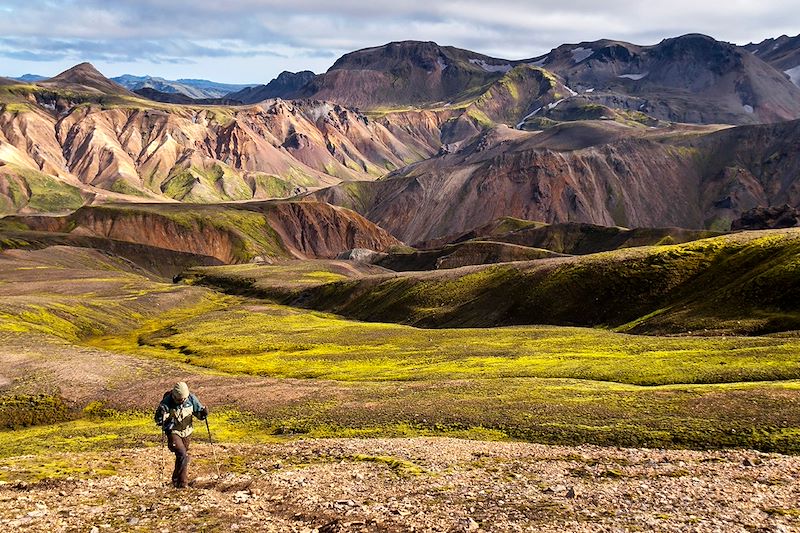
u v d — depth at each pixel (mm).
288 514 19094
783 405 39969
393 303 161875
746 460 29188
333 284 199125
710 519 18703
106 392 69062
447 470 27859
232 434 48594
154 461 30375
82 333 131375
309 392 62531
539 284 136375
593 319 119250
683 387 49906
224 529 16453
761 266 105500
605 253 145375
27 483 23031
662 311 108188
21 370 75062
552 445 37844
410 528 17094
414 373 73562
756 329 85125
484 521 18125
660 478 25672
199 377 75125
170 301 184625
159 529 16359
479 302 142500
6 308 126125
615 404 45469
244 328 133625
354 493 22234
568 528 17484
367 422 47656
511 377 64500
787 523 18422
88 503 19391
